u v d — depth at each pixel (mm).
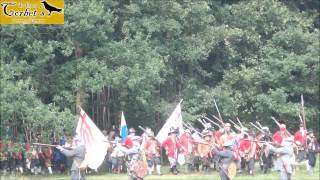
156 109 54656
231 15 63375
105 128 54656
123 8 55062
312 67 61875
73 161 33906
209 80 63812
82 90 48625
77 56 50656
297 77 62469
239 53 62438
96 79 48125
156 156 46031
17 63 46969
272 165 46625
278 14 62312
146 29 54812
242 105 60438
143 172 34688
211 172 47250
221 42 61094
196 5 57188
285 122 61969
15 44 48125
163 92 58562
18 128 47781
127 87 50094
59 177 45656
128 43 51250
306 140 46594
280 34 61625
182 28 57312
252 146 45281
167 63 56438
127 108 54656
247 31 61781
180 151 47281
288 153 33781
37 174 47688
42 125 45031
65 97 48969
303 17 65250
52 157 48438
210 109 58719
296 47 62969
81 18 47906
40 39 49469
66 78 49750
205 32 58656
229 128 45406
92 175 46781
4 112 44156
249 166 45250
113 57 50000
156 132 57531
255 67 60688
